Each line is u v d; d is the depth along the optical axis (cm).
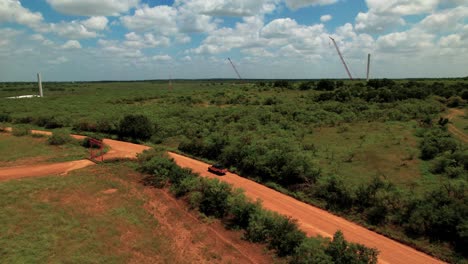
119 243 2394
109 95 13338
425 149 4028
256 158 4194
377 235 2706
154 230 2678
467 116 6150
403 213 2778
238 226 2767
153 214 2984
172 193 3475
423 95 7931
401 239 2600
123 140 6134
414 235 2602
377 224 2825
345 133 5450
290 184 3716
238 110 7738
